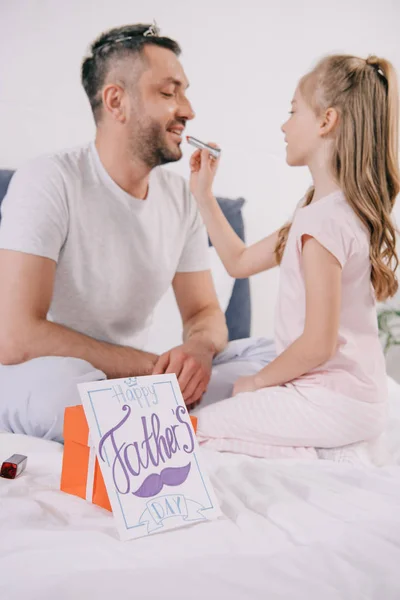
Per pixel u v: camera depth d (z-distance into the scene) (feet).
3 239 6.16
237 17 7.09
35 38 6.48
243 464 4.51
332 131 6.19
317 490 3.83
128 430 3.51
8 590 2.46
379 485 4.10
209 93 7.01
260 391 5.49
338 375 5.44
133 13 6.71
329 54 7.49
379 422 5.44
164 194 6.80
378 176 6.10
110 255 6.55
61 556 2.76
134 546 3.03
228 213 7.05
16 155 6.35
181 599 2.44
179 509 3.41
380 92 6.14
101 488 3.56
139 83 6.67
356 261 5.58
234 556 2.89
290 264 5.74
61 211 6.29
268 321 7.18
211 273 6.97
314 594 2.54
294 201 7.37
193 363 6.56
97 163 6.53
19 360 6.02
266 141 7.26
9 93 6.45
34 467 4.15
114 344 6.61
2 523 3.12
